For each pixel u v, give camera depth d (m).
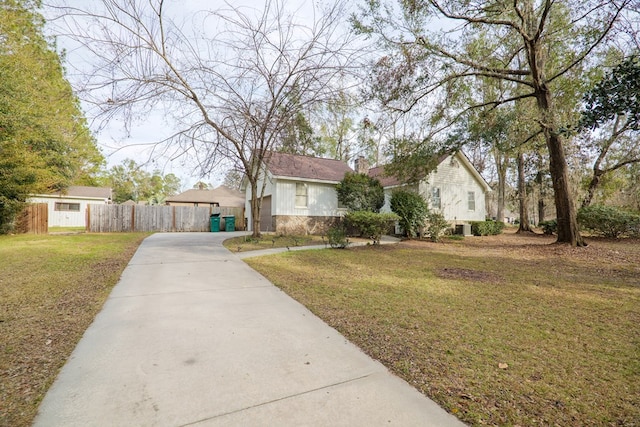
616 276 6.80
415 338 3.36
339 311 4.21
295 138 10.96
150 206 18.31
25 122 12.23
